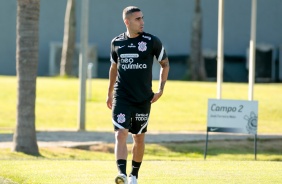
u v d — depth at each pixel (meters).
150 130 61.75
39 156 45.12
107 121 69.88
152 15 117.81
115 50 26.47
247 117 43.53
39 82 91.94
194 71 107.25
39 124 68.50
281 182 28.22
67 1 117.75
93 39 117.19
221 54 57.50
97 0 117.19
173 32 118.38
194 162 35.12
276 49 120.69
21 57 45.84
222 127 43.78
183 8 118.38
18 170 31.94
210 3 118.81
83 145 49.03
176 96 80.12
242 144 51.06
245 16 119.31
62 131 58.91
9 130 61.97
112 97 27.11
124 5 117.44
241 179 28.95
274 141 52.56
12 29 116.94
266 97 78.12
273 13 120.94
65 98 81.56
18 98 46.06
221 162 35.16
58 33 117.75
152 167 32.69
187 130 62.19
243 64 119.25
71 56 106.38
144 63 26.12
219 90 57.72
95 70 113.94
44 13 117.44
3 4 116.75
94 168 32.53
